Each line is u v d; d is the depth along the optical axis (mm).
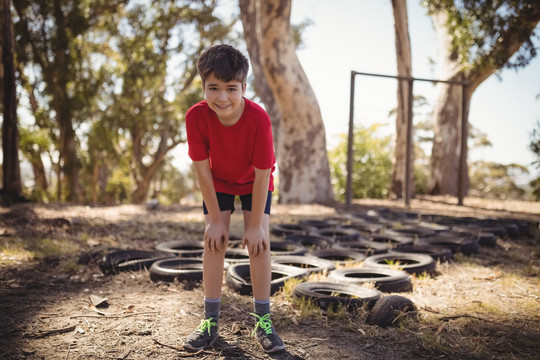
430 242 5555
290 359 2244
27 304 3041
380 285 3480
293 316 2873
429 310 3068
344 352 2342
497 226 6812
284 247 5086
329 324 2750
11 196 10766
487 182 26812
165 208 10367
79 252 4852
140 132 23578
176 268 3961
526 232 7074
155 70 21750
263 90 13680
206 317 2426
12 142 11500
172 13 21828
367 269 3949
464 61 13492
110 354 2252
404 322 2750
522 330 2721
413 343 2488
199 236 6289
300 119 12141
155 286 3562
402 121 15195
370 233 7074
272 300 3227
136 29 21906
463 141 12336
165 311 2934
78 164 17625
